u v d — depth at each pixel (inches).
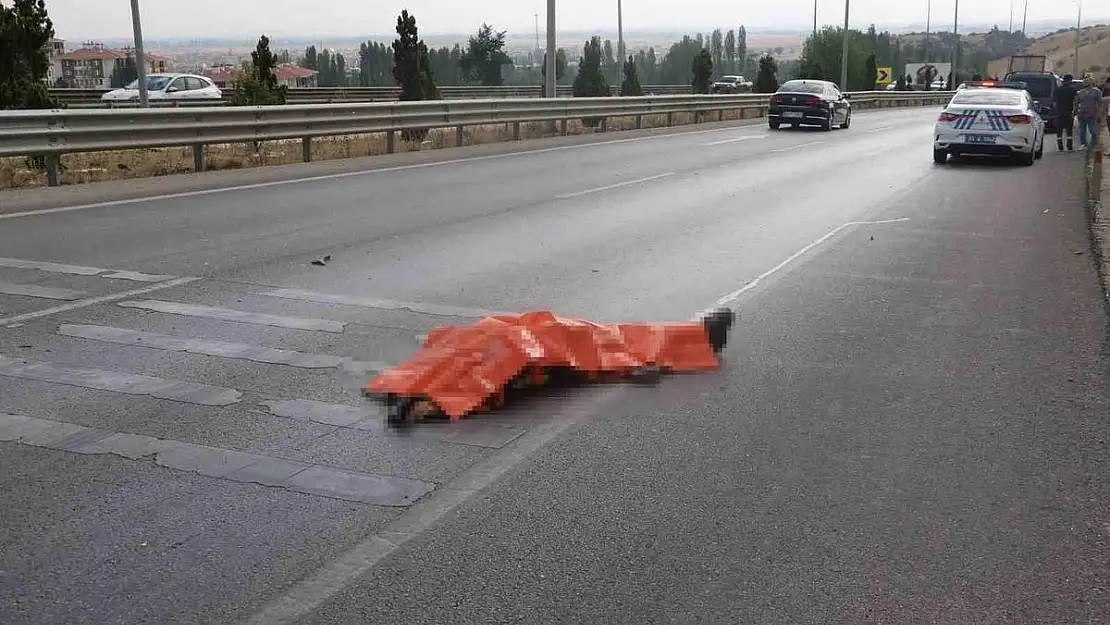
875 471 191.5
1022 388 243.9
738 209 542.9
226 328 280.5
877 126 1423.5
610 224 482.6
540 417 216.4
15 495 173.2
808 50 4308.6
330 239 426.0
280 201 537.3
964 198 612.4
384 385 228.4
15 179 581.6
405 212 507.5
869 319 308.8
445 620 137.9
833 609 142.6
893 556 158.1
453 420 213.0
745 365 257.8
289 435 202.5
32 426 204.7
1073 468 194.5
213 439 199.8
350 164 733.3
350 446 197.8
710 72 2039.9
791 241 445.1
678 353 257.0
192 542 158.4
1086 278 377.7
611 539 161.9
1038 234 478.9
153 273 350.9
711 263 390.6
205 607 140.5
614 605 142.5
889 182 692.1
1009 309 326.6
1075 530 167.9
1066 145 1100.5
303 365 247.6
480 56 3004.4
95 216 472.7
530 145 933.8
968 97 861.2
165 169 651.5
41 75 706.8
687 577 150.7
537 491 179.5
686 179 681.0
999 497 180.7
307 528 163.6
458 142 925.8
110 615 138.1
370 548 157.6
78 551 154.9
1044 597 146.6
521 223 479.8
